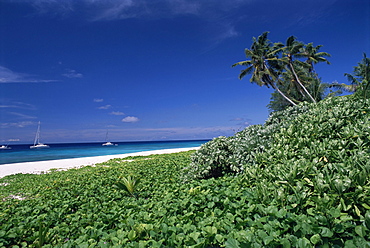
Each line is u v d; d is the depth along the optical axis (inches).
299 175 187.3
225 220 163.8
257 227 145.2
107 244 154.0
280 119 372.8
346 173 164.4
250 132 351.9
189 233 154.3
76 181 494.6
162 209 208.5
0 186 539.2
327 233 122.8
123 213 219.3
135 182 329.1
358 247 114.8
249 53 1535.4
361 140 216.5
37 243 179.2
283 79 1759.4
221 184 259.3
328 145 226.8
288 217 142.3
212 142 368.5
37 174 741.3
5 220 248.1
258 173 230.5
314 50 1754.4
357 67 1551.4
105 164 889.5
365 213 135.9
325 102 383.2
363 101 334.6
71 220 234.5
